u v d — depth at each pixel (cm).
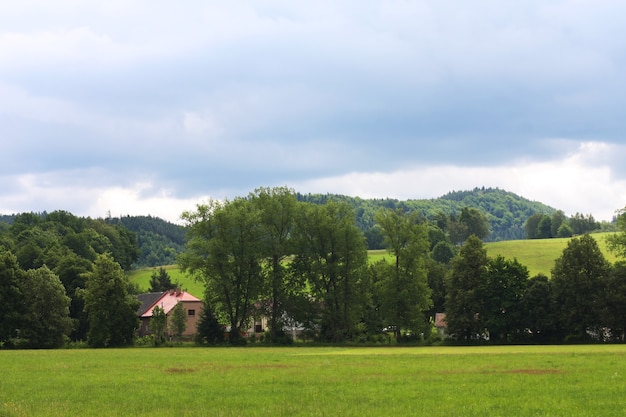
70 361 5641
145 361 5569
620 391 2975
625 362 4812
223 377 3859
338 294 11100
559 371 4056
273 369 4472
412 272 11269
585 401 2689
